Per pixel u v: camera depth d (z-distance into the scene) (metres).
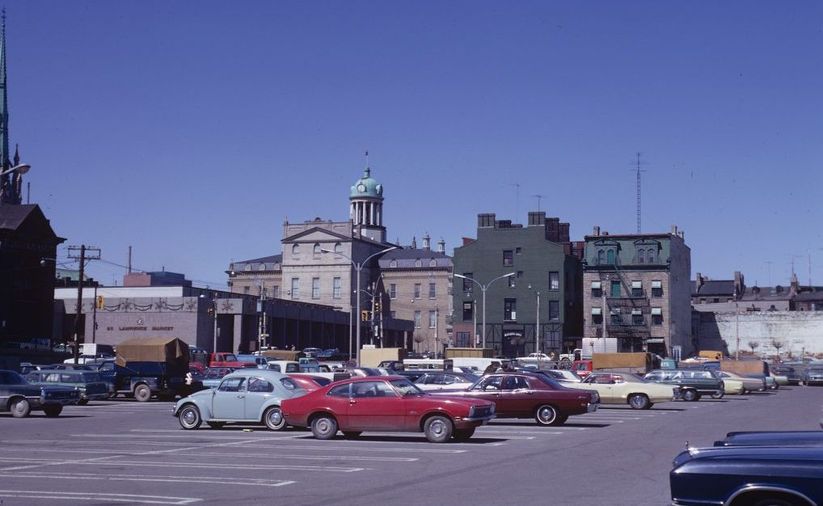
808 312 113.38
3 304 79.56
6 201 132.50
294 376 31.16
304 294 124.12
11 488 15.45
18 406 33.59
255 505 13.61
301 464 18.89
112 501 14.01
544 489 15.23
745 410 40.69
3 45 140.12
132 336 88.69
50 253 84.88
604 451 21.84
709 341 116.69
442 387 36.22
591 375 42.06
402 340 121.00
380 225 154.38
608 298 97.50
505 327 99.75
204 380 46.69
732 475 9.77
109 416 34.66
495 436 26.23
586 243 99.00
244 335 88.19
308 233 124.50
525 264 99.69
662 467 18.48
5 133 137.88
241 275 134.38
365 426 24.03
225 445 22.97
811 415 36.53
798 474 9.52
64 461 19.52
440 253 132.75
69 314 92.44
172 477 16.81
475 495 14.55
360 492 14.91
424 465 18.75
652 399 40.69
